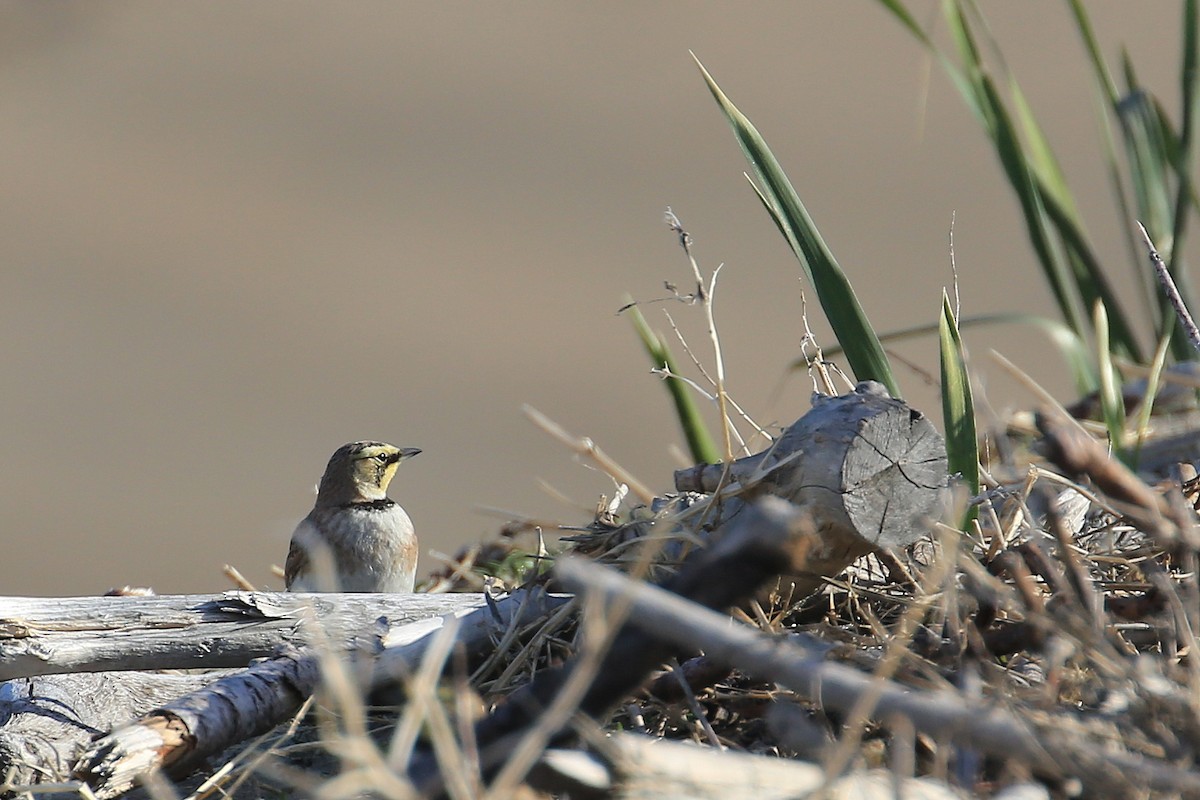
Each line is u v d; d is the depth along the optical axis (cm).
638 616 622
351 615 944
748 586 636
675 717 812
